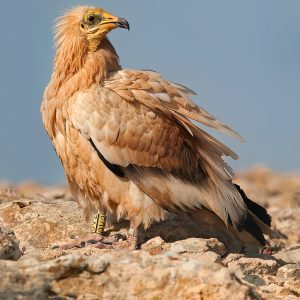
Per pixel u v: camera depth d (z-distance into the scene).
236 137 14.24
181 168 14.33
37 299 8.99
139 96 14.22
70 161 14.55
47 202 15.62
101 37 15.00
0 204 15.41
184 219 15.10
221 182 14.33
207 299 9.21
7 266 9.48
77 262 9.40
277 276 12.69
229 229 14.49
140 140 14.09
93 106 14.05
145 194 14.16
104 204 14.54
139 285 9.36
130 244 13.80
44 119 14.92
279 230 17.75
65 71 14.56
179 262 9.55
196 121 14.26
